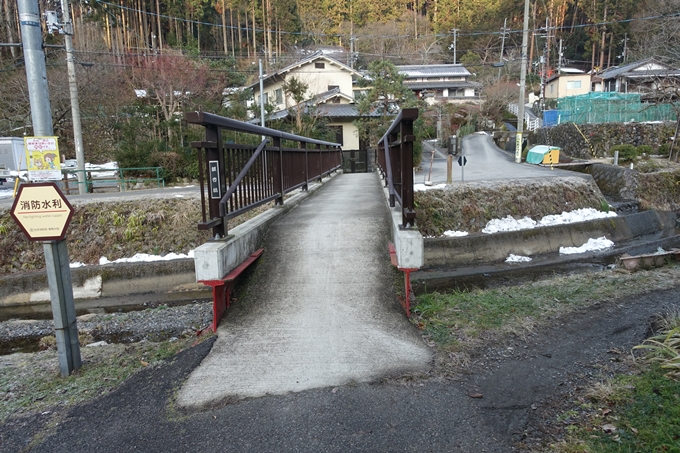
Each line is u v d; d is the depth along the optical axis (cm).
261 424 262
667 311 440
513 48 4575
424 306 445
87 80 2055
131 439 257
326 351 342
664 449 223
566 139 2262
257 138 1944
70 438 263
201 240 876
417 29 4925
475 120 4034
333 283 446
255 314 402
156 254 860
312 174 995
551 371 323
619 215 1135
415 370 318
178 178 1719
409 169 439
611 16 3684
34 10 382
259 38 3925
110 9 2719
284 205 686
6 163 2003
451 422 259
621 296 502
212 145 412
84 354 403
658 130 1900
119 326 574
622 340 379
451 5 4728
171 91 1995
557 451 230
